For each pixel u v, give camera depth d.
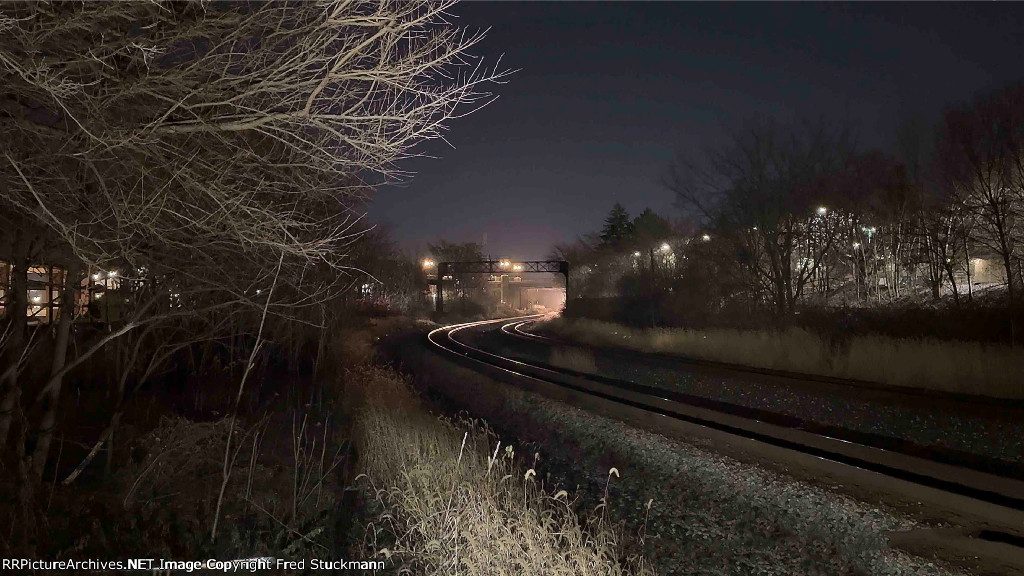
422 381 22.44
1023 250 35.59
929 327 24.45
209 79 4.25
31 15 3.69
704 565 6.11
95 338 7.45
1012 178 32.97
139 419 10.66
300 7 4.18
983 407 12.84
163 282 5.97
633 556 6.25
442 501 7.00
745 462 9.39
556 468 10.40
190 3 4.19
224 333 13.35
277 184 4.67
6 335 5.95
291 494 7.89
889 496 7.55
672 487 8.82
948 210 35.88
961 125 33.66
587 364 24.83
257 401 13.99
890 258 48.81
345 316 22.17
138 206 4.15
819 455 9.02
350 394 15.34
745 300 36.72
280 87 4.14
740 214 34.28
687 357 28.11
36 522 5.30
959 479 8.16
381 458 9.17
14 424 8.19
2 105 4.07
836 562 5.95
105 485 7.16
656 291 44.69
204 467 8.55
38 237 5.41
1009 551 5.74
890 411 13.10
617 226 91.94
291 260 5.93
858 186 40.66
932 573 5.61
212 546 5.66
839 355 20.97
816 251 40.22
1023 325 20.84
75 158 4.04
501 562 5.65
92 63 3.93
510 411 15.84
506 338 45.59
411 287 69.38
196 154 4.28
